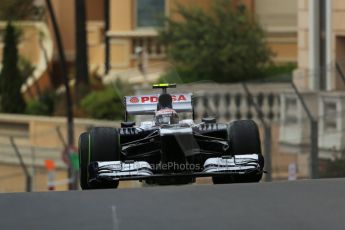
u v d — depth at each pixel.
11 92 112.06
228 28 110.81
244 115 88.50
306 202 35.16
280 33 121.44
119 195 36.72
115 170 37.81
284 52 121.44
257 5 123.06
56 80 130.62
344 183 38.66
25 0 134.75
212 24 111.19
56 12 136.50
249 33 111.12
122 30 124.00
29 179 92.25
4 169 100.62
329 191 37.03
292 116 83.00
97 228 31.91
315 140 76.31
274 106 86.81
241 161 38.09
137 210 34.19
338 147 78.06
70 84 125.62
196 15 112.50
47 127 102.38
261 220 32.69
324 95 81.19
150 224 32.31
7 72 112.81
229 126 39.91
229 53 109.38
